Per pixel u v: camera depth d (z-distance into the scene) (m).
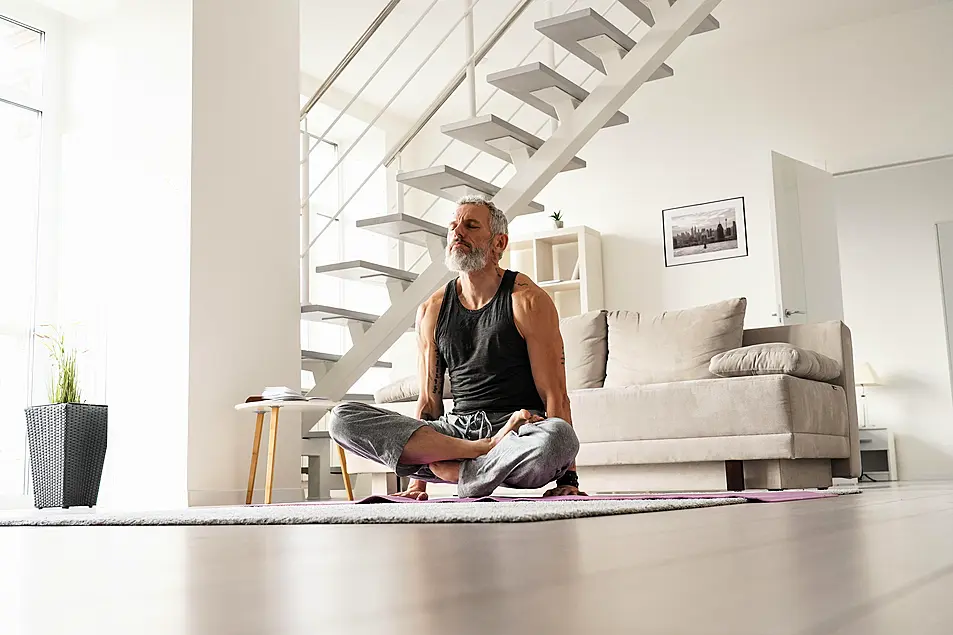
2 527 1.56
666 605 0.25
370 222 4.92
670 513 1.35
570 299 7.86
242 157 4.51
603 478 4.22
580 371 4.90
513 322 2.85
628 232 7.60
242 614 0.26
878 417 6.93
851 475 4.37
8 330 4.98
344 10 6.48
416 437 2.64
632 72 4.74
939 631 0.19
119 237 4.60
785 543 0.55
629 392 4.11
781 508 1.42
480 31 6.86
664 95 7.58
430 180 4.91
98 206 4.79
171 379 4.23
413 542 0.73
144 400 4.32
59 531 1.26
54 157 4.98
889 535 0.62
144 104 4.55
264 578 0.40
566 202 7.88
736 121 7.29
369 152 8.20
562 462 2.54
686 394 3.98
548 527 0.98
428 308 3.03
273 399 4.02
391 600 0.29
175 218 4.32
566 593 0.29
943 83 6.63
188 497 4.09
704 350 4.52
